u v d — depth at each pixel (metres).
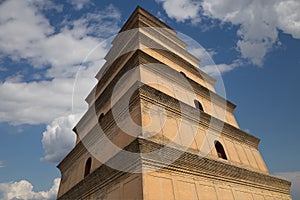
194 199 13.40
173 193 12.55
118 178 13.63
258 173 19.05
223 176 16.28
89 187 16.59
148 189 11.55
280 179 20.95
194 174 14.48
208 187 14.73
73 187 18.77
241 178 17.53
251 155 21.55
